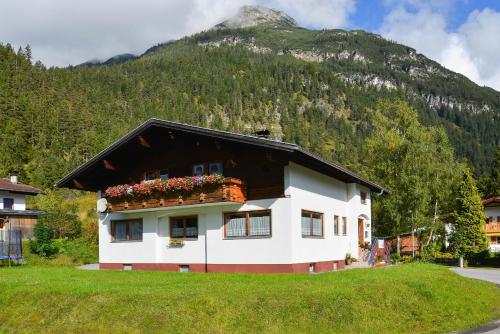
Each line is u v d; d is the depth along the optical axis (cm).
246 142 2195
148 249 2655
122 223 2806
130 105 17538
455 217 4453
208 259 2433
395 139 4316
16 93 13188
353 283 1487
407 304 1416
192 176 2419
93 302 1339
